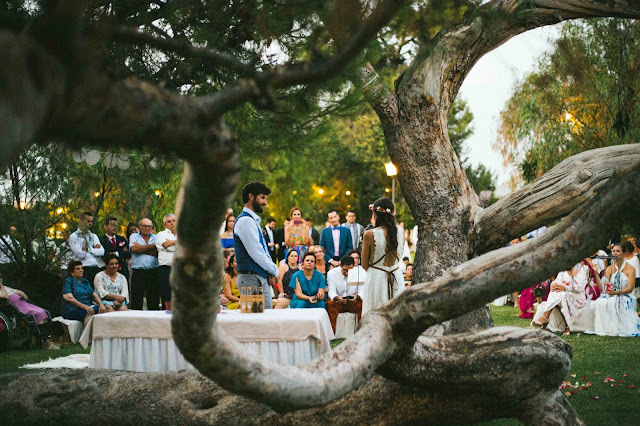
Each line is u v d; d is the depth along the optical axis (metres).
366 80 4.77
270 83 1.64
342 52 1.66
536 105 18.17
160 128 1.48
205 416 3.94
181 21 3.89
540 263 2.74
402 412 3.79
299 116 4.70
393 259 6.85
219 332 2.26
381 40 3.45
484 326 5.55
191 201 1.75
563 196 5.36
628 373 6.88
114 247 11.51
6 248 11.30
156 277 10.71
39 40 1.28
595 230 2.65
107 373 4.31
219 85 4.21
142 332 5.40
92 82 1.35
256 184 6.34
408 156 5.85
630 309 10.27
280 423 3.82
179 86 4.23
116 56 3.74
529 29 5.59
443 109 5.81
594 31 11.86
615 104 14.90
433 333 5.36
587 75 5.63
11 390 4.18
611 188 2.63
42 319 9.66
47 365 7.62
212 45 3.83
